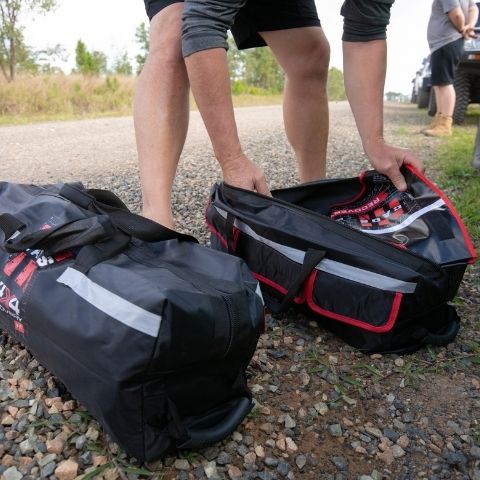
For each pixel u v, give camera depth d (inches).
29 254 47.1
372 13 67.3
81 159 164.6
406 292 52.3
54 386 48.1
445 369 55.2
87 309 40.0
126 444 39.0
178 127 67.2
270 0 75.0
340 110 425.4
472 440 45.7
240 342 41.4
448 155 155.4
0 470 39.6
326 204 71.0
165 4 64.8
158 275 41.8
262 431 45.8
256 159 158.9
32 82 422.6
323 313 58.2
